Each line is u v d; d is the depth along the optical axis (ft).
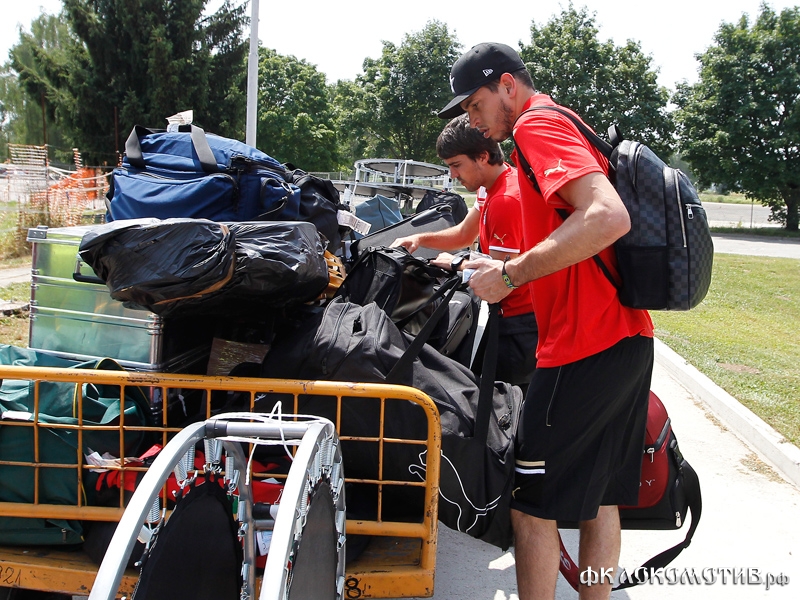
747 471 14.17
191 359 9.57
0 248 41.73
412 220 15.79
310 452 5.01
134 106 90.94
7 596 7.82
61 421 7.66
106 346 9.05
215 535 5.52
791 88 100.78
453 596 9.80
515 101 7.48
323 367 7.65
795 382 19.54
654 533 11.76
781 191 105.60
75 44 96.53
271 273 7.24
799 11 103.24
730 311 33.01
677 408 18.13
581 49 115.96
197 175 9.29
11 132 159.84
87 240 6.64
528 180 7.06
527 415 7.43
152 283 6.58
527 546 7.65
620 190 6.86
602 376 7.08
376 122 139.03
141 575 4.96
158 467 4.89
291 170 10.84
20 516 7.35
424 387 7.60
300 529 4.73
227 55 97.91
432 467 7.06
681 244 6.70
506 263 6.86
